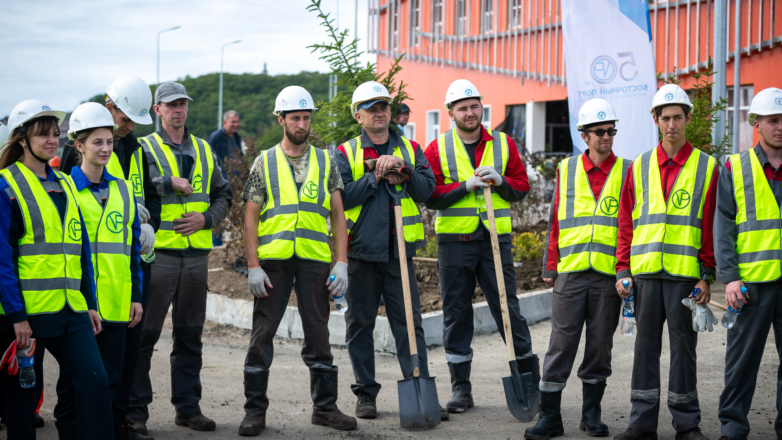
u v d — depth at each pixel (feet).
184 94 15.66
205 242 15.76
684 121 13.91
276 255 15.17
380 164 15.84
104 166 13.25
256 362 15.44
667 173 14.10
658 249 13.76
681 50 43.55
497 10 58.18
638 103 24.45
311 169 15.64
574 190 15.19
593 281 14.64
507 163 17.20
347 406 17.19
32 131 11.65
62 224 11.96
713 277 13.58
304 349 15.92
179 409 15.51
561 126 60.44
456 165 17.12
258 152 30.73
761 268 13.25
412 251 16.46
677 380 13.78
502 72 57.88
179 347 15.65
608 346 14.65
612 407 16.47
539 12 54.34
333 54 24.97
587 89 25.20
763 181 13.42
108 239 12.92
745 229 13.48
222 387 18.71
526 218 36.94
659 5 44.21
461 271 16.84
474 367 20.27
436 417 15.23
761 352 13.53
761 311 13.37
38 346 11.76
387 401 17.54
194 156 15.84
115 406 13.73
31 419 11.80
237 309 25.80
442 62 62.95
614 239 14.67
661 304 13.97
